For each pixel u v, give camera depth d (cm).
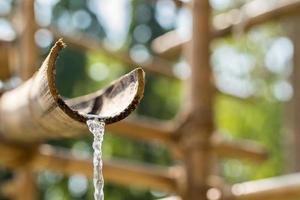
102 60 1520
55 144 1434
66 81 1500
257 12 654
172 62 830
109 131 553
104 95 289
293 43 931
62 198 1518
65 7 1581
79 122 267
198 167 535
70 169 545
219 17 677
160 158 1502
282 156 1631
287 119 912
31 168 534
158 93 1563
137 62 719
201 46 552
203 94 545
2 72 505
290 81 933
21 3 561
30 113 329
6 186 654
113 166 564
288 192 550
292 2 647
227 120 1692
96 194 273
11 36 548
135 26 1602
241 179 1748
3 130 415
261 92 1703
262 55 1722
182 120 547
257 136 1681
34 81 306
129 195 1448
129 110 266
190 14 566
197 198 532
